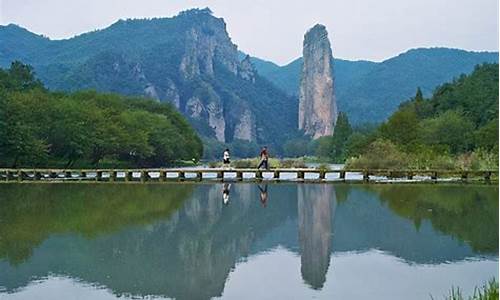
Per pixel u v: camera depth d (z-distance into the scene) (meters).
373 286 17.19
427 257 20.92
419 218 29.73
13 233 25.30
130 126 101.12
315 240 24.39
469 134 96.50
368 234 25.53
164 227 27.22
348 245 23.31
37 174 61.97
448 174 61.03
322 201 37.31
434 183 50.69
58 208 33.31
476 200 36.88
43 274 18.47
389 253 21.72
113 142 88.94
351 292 16.56
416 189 44.84
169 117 141.50
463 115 114.12
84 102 99.50
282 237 25.08
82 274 18.53
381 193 41.91
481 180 53.94
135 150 97.19
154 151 106.88
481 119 114.06
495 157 65.19
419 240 24.06
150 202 36.62
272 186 49.06
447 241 23.75
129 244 23.22
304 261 20.61
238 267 19.67
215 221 29.11
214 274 18.67
